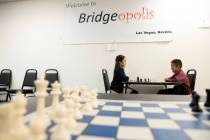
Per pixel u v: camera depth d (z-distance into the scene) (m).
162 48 4.20
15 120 0.59
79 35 4.62
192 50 4.08
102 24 4.49
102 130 0.75
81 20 4.61
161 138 0.67
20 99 0.67
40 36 4.88
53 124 0.80
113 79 4.00
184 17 4.11
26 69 4.96
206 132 0.74
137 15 4.31
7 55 5.08
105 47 4.47
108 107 1.24
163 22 4.19
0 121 0.50
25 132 0.52
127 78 3.92
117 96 1.78
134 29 4.32
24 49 4.98
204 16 4.02
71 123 0.72
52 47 4.80
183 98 1.68
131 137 0.68
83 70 4.61
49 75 4.65
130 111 1.12
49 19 4.82
